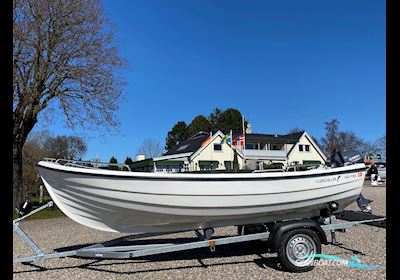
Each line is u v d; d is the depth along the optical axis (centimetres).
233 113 6041
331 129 5244
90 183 459
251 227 548
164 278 461
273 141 3928
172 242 571
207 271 487
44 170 469
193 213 485
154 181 459
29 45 1536
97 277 471
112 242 520
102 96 1723
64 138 4731
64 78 1683
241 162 3628
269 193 493
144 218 491
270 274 465
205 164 3488
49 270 510
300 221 479
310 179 512
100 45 1703
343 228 532
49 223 1220
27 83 1598
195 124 6012
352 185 547
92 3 1669
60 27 1616
